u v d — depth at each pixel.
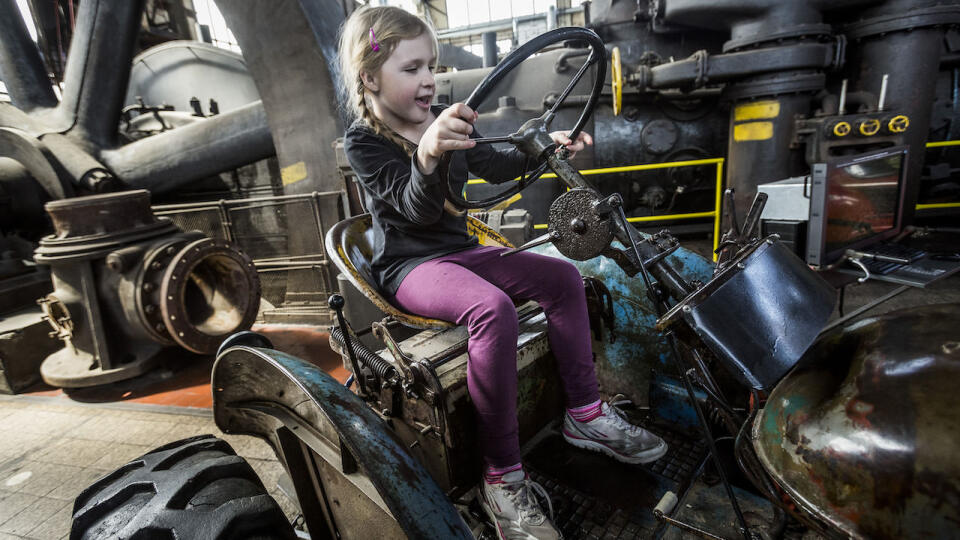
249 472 0.99
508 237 2.61
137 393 2.80
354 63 1.08
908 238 4.07
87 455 2.15
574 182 0.92
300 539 1.29
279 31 3.24
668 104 4.91
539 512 1.11
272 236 3.84
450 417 1.09
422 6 15.95
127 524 0.82
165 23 9.65
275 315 3.89
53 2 7.75
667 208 5.21
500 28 14.81
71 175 3.68
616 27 4.94
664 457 1.39
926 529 0.51
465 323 1.11
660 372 1.57
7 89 4.11
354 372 1.22
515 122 4.74
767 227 2.10
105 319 2.82
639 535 1.13
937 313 0.62
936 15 3.66
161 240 2.92
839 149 4.06
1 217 3.49
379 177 1.11
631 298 1.60
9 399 2.83
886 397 0.57
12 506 1.82
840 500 0.57
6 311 3.37
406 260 1.27
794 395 0.67
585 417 1.35
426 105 1.12
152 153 4.00
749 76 4.08
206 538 0.76
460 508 1.27
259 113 4.00
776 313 0.74
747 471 0.73
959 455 0.50
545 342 1.35
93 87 3.91
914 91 3.88
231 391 1.09
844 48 3.90
